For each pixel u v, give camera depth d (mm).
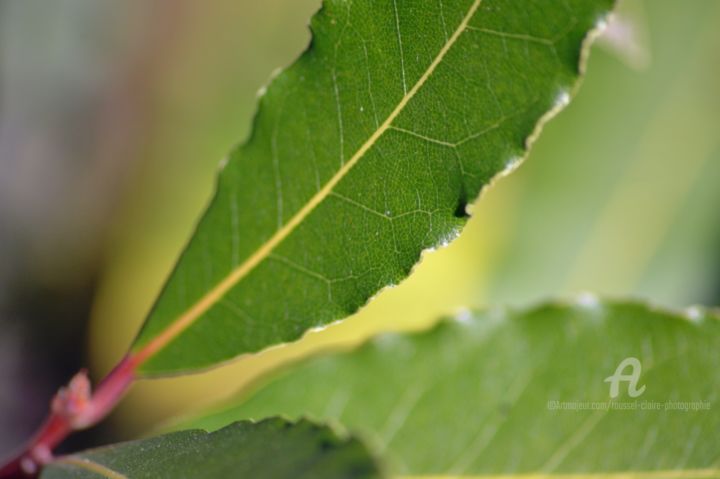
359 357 240
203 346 215
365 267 203
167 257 474
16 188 452
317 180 205
